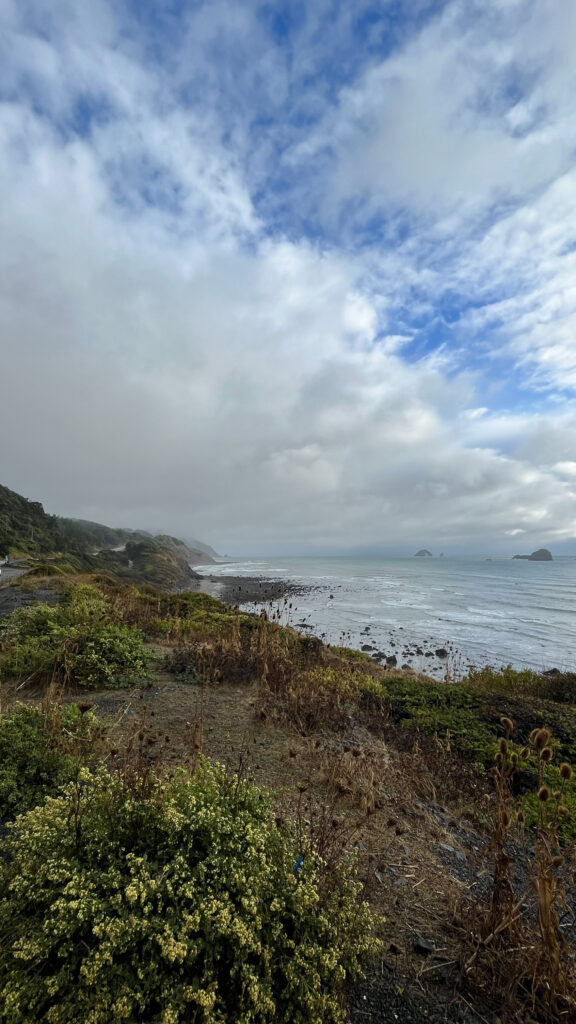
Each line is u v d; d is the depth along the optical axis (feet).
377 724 21.09
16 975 5.88
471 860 11.66
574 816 13.88
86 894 6.52
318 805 12.68
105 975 5.78
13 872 7.34
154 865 7.16
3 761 11.52
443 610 110.93
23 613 28.25
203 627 35.40
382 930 8.80
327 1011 6.56
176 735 16.42
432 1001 7.33
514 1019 7.12
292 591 160.97
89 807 8.34
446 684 29.96
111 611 34.12
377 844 11.60
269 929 6.81
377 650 66.54
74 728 13.83
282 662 26.21
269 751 15.85
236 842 7.80
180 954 5.81
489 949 7.98
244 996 6.05
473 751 18.62
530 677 33.19
